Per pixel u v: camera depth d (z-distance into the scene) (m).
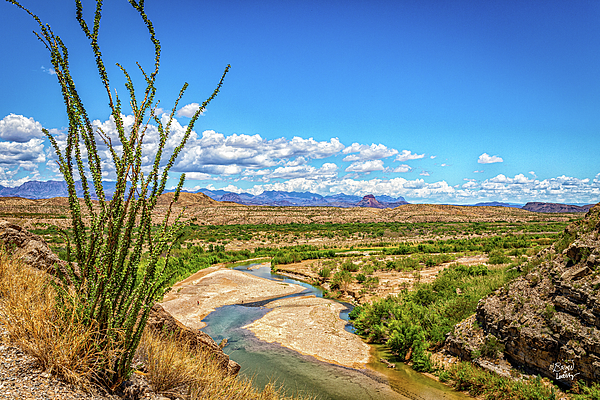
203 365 5.50
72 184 3.49
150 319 6.02
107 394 3.45
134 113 3.60
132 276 3.79
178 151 3.87
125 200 3.68
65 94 3.35
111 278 3.62
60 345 3.33
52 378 3.18
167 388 4.43
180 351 5.47
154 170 3.78
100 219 3.61
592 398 8.03
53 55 3.25
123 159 3.60
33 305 3.90
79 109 3.42
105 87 3.47
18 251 6.38
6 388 2.82
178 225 3.99
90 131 3.53
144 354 4.75
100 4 3.31
